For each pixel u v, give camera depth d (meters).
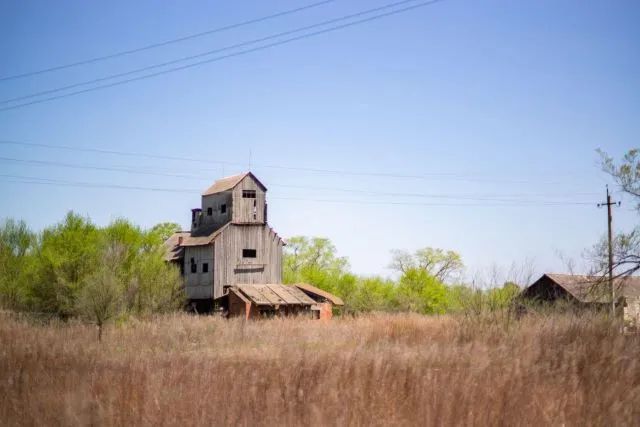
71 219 47.06
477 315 27.83
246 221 65.81
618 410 10.73
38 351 19.23
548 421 10.29
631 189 29.70
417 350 19.69
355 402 11.23
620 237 29.45
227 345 29.62
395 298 78.62
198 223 70.25
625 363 14.02
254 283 65.38
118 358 21.12
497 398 11.26
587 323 20.42
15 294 46.62
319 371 13.95
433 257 101.69
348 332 33.69
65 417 11.05
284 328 36.91
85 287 33.75
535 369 13.63
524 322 24.91
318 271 86.94
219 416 11.07
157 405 11.49
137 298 48.06
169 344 28.88
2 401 12.64
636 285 39.16
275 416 10.96
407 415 10.91
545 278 46.31
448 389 11.80
